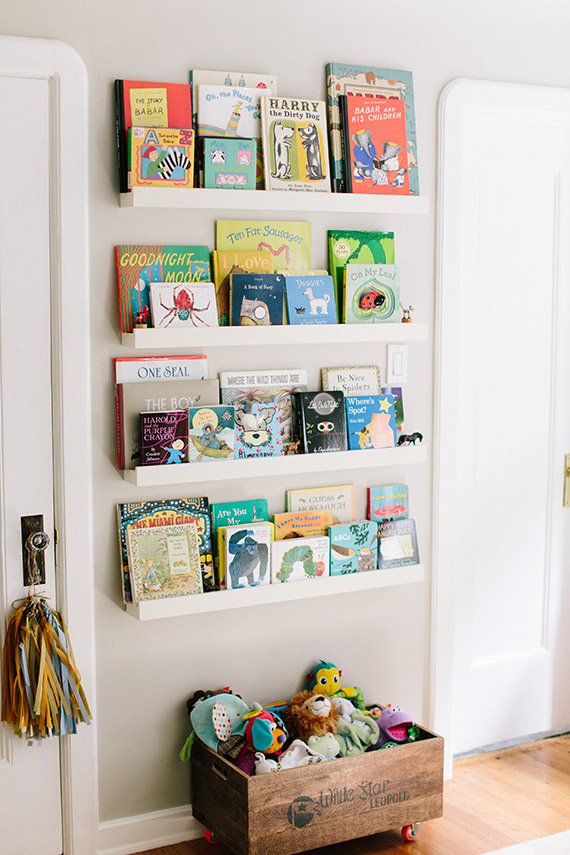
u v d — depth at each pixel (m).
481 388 2.97
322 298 2.57
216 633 2.59
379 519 2.75
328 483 2.70
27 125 2.24
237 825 2.34
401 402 2.77
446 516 2.87
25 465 2.32
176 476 2.37
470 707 3.07
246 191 2.40
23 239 2.27
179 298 2.38
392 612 2.84
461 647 3.03
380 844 2.56
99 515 2.41
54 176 2.27
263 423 2.53
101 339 2.38
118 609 2.46
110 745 2.49
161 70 2.38
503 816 2.70
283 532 2.61
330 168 2.59
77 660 2.41
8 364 2.28
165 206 2.32
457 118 2.74
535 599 3.17
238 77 2.46
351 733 2.53
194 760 2.54
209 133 2.42
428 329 2.79
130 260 2.37
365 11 2.60
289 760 2.41
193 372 2.46
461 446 2.96
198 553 2.48
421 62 2.70
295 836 2.35
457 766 3.02
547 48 2.88
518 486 3.08
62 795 2.44
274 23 2.50
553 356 3.10
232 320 2.46
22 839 2.41
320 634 2.74
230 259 2.48
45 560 2.36
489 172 2.91
